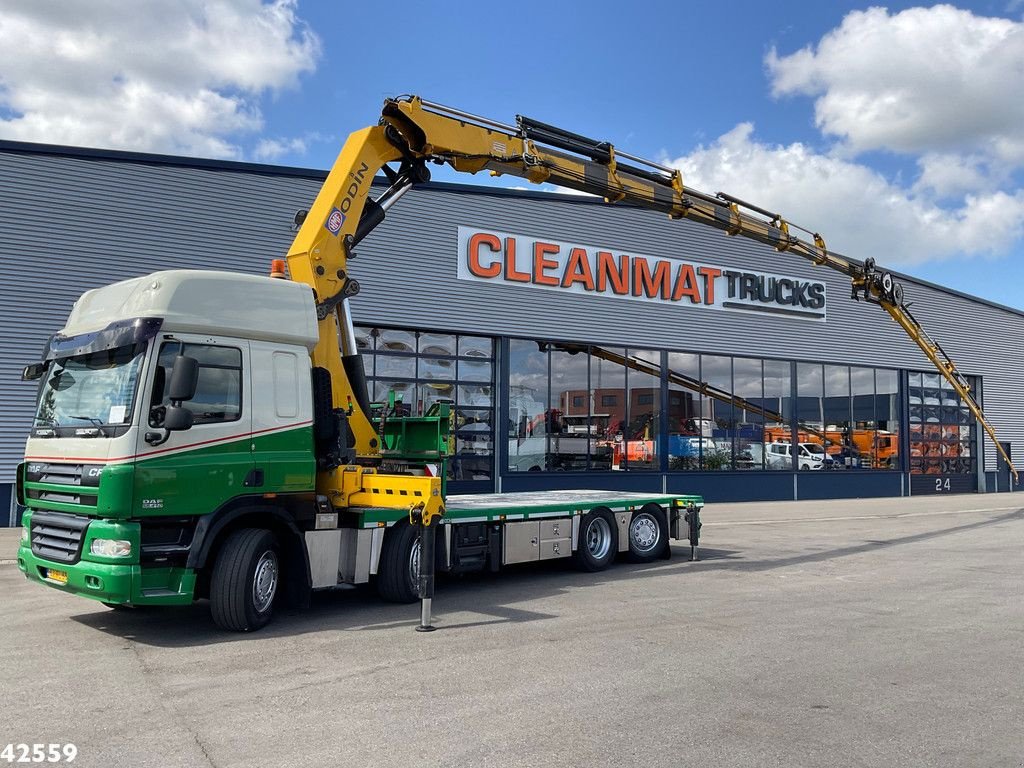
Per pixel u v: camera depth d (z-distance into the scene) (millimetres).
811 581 10734
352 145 9719
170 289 7496
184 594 7262
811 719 5266
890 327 29281
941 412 30734
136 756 4613
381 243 19297
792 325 26594
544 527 10977
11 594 9570
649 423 23281
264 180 17953
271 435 8031
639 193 11898
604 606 8977
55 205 15836
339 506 8812
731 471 24859
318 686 5934
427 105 9953
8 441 15281
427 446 10023
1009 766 4523
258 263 17750
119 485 6934
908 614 8570
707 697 5703
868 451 28422
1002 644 7281
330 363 9102
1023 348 33781
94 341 7668
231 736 4922
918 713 5402
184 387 7051
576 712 5367
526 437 21078
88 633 7637
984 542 15344
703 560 12836
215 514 7492
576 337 22062
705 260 24750
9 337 15328
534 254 21484
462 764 4496
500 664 6535
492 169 10758
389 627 7898
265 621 7844
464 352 20469
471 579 10961
